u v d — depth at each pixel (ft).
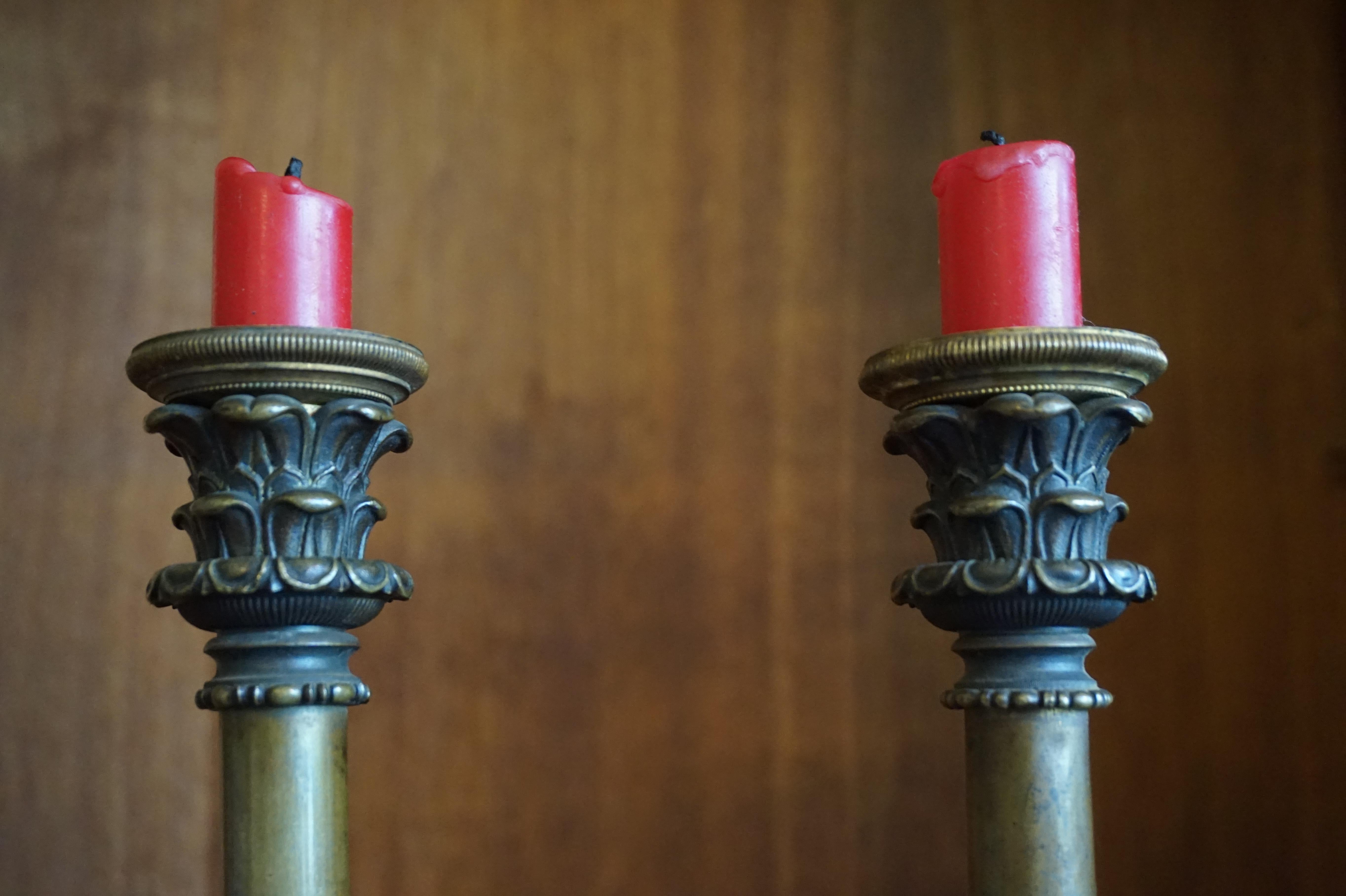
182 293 2.29
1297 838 2.22
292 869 1.44
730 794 2.25
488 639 2.26
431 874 2.21
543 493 2.30
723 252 2.38
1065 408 1.43
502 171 2.37
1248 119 2.38
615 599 2.28
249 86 2.34
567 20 2.42
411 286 2.32
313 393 1.48
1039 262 1.47
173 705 2.21
